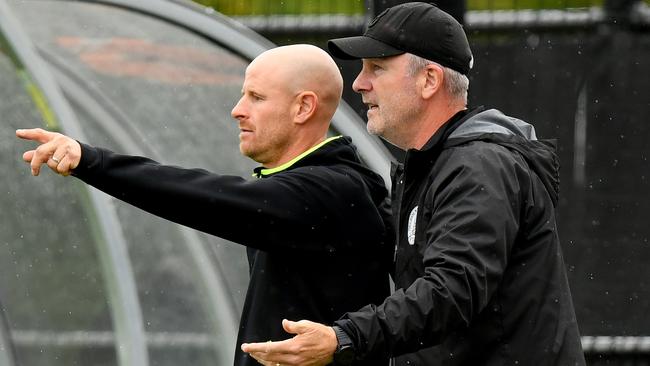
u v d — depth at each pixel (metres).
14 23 26.98
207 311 34.31
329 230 15.06
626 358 34.25
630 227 38.72
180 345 34.38
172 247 34.78
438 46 14.84
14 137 31.80
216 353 34.00
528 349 14.10
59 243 32.78
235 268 34.81
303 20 39.91
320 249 15.06
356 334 13.00
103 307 33.25
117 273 27.70
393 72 14.95
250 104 15.59
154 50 33.03
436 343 13.28
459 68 14.95
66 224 32.59
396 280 14.84
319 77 15.53
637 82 38.88
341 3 40.53
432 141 14.55
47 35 33.81
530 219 14.14
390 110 15.00
